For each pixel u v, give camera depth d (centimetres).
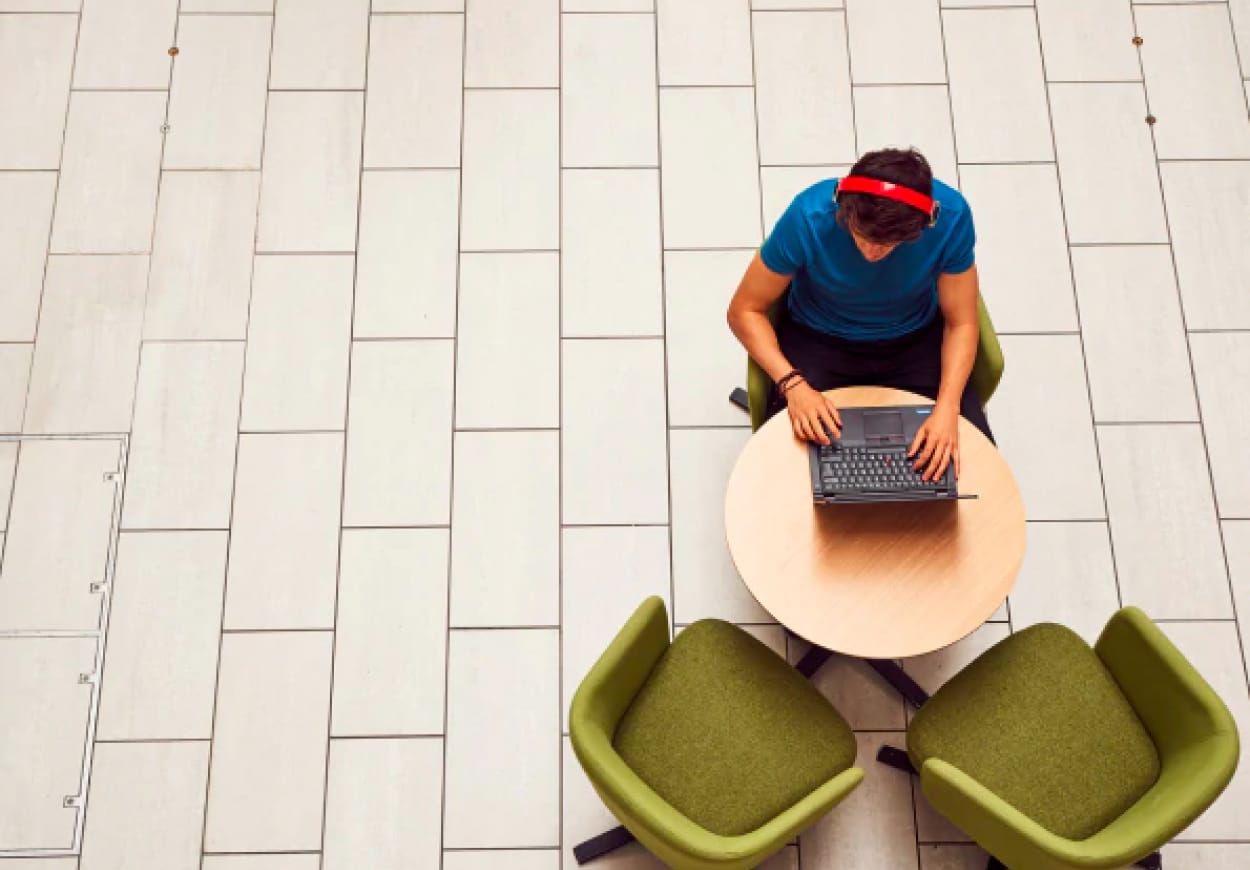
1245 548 315
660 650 259
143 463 322
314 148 357
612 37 372
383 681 300
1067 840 217
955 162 359
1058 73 369
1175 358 336
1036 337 339
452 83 365
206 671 301
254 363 333
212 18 372
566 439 326
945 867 282
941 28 373
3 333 335
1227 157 360
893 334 278
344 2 372
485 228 349
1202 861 282
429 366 333
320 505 318
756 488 260
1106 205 354
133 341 335
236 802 289
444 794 290
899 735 295
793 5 373
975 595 249
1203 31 373
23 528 314
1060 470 324
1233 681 302
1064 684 254
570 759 293
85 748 294
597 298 341
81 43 368
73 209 349
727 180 355
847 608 248
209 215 349
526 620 307
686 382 333
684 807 245
